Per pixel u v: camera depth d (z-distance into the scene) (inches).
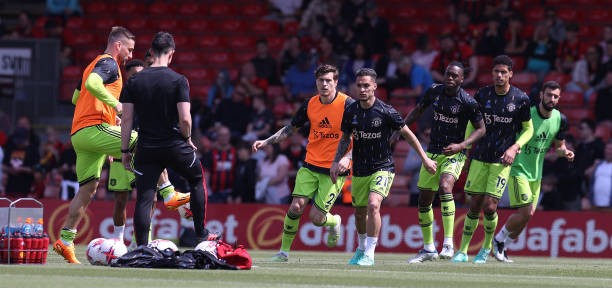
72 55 3339.1
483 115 1653.5
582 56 3029.0
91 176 1456.7
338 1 3179.1
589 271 1455.5
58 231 2421.3
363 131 1456.7
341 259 1763.0
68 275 1125.7
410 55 3211.1
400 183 2687.0
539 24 3115.2
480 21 3149.6
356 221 1537.9
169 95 1279.5
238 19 3565.5
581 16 3321.9
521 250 2305.6
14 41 3051.2
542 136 1749.5
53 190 2709.2
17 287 967.0
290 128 1626.5
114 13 3577.8
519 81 2977.4
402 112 2842.0
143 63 1689.2
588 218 2279.8
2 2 3774.6
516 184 1750.7
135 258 1264.8
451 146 1576.0
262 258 1792.6
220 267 1256.8
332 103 1573.6
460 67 1605.6
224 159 2512.3
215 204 2423.7
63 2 3575.3
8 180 2714.1
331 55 3011.8
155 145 1283.2
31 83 3048.7
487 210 1663.4
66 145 2662.4
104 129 1437.0
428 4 3452.3
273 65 3065.9
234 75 3243.1
